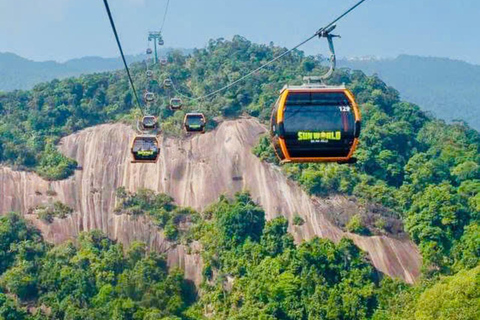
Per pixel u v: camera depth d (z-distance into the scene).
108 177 149.50
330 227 130.62
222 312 111.00
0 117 170.25
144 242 130.50
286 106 35.62
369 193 136.62
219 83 181.38
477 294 92.44
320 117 35.53
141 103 176.50
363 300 106.62
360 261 113.81
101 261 119.12
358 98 179.62
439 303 93.81
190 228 132.25
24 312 107.38
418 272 120.81
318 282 107.06
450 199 127.12
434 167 143.50
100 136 162.00
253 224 121.31
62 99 172.38
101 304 108.94
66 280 112.44
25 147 153.00
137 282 113.69
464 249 120.50
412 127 172.00
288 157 36.09
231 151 152.88
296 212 135.12
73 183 146.62
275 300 106.62
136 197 140.12
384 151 148.62
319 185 139.38
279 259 111.94
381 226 128.88
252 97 173.75
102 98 177.38
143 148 78.25
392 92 193.38
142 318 105.50
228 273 116.81
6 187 143.12
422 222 126.19
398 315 102.12
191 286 120.44
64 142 160.00
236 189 144.00
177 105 121.12
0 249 119.81
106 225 135.62
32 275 114.38
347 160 36.41
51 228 133.38
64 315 106.75
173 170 150.38
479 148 169.00
